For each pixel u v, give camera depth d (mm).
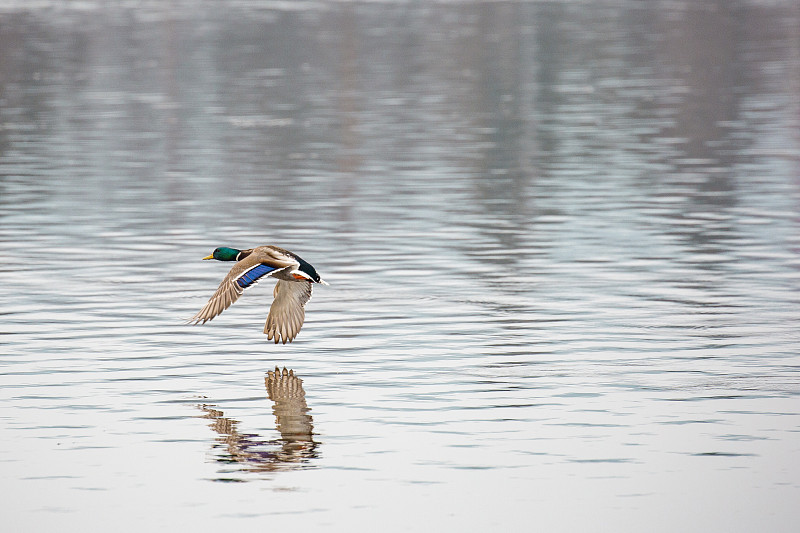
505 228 22453
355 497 10539
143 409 12859
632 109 38438
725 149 30859
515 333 15727
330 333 15836
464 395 13227
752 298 17328
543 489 10664
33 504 10445
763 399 12977
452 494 10586
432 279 18750
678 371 14008
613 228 22328
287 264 9797
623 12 74062
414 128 35312
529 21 69188
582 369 14141
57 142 33719
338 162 30125
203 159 30766
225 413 12734
